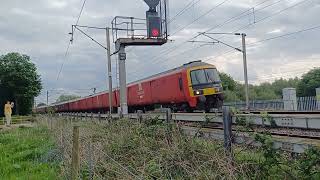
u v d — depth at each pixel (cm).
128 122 1375
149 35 2441
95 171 845
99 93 4641
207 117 891
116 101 3844
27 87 7594
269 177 616
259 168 620
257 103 4394
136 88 3353
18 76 7469
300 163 571
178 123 988
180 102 2548
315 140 613
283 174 610
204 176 651
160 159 771
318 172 562
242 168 638
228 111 731
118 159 931
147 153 891
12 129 3075
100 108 4666
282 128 674
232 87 7838
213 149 735
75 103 6084
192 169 698
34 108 8388
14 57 7588
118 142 1077
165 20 2519
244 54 3794
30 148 1697
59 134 1675
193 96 2389
